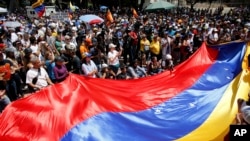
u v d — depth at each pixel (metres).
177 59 17.84
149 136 7.12
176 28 23.95
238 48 11.60
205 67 10.91
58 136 6.62
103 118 7.32
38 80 10.43
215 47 11.80
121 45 18.84
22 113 6.81
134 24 28.12
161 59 17.66
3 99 8.43
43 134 6.56
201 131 7.39
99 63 14.11
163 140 7.08
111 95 8.20
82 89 7.84
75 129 6.84
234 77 10.31
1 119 6.70
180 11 52.81
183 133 7.30
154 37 17.67
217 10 61.88
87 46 15.47
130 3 62.25
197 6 78.25
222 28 25.19
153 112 8.10
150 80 9.54
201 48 11.67
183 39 18.28
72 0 58.66
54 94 7.36
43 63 11.96
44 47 13.88
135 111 7.91
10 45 14.79
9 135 6.53
